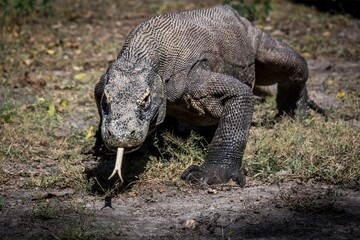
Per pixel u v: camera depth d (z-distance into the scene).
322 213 9.92
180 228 9.47
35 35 25.09
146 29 11.32
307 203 10.07
